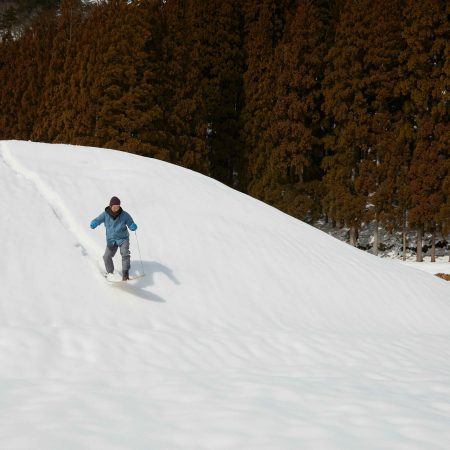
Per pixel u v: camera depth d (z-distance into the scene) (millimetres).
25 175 12227
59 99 34625
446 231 24984
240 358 7301
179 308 8914
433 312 11977
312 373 6758
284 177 31297
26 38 43969
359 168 28031
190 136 32062
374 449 3826
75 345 6664
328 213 29469
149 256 10164
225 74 35625
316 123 31984
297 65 31203
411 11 27703
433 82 26984
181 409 4594
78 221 10461
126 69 29016
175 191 13578
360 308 11023
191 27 35406
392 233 28375
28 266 8602
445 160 25547
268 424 4281
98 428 3967
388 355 8188
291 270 11492
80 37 35094
